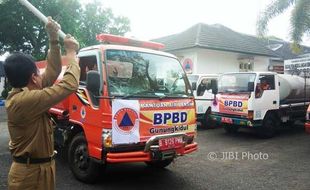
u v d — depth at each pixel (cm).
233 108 1034
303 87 1187
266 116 1041
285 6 1355
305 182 605
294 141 999
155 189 550
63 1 2045
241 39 2267
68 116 606
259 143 962
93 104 529
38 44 2202
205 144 935
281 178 629
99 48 534
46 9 2014
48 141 272
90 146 531
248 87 1002
